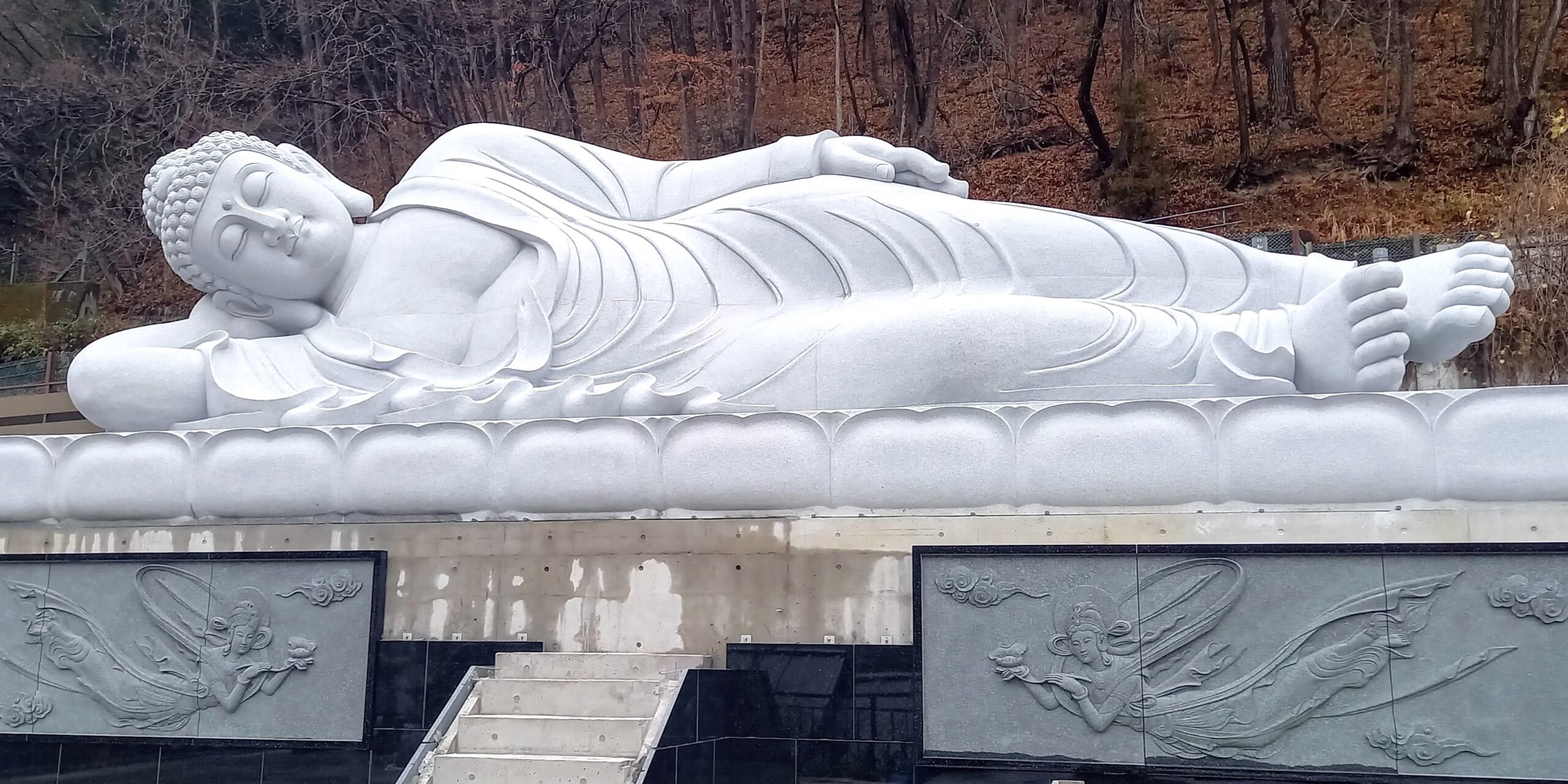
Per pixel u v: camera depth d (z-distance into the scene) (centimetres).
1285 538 503
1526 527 480
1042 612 509
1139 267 643
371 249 733
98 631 606
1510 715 457
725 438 565
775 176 716
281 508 610
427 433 598
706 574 559
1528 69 1555
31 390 1675
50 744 600
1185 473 514
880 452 547
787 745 532
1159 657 495
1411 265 588
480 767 471
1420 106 1636
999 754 505
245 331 735
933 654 518
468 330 691
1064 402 542
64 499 631
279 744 574
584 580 571
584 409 621
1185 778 486
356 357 677
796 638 543
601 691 509
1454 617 469
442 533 590
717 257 688
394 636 583
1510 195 1527
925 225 657
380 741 564
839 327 626
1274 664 483
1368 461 496
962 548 521
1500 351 1381
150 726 591
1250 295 643
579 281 676
